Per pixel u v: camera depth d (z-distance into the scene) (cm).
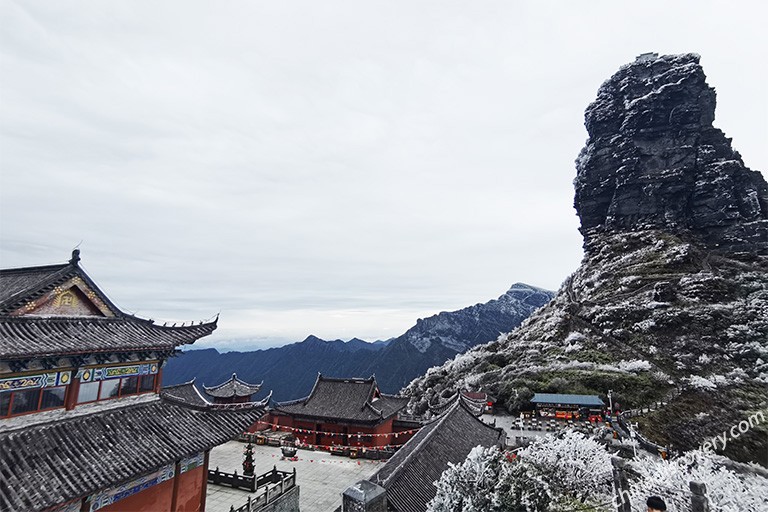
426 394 7462
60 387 1681
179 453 1858
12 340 1503
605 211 12412
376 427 4362
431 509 1669
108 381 1889
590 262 11206
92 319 1925
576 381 5816
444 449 2823
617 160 12119
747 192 10506
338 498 2966
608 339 7662
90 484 1470
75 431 1666
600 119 12850
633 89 12550
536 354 7662
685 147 11100
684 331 7206
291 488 2644
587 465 2167
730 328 6975
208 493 2709
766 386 5566
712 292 7969
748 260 9394
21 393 1544
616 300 8856
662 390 5494
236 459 3869
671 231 10575
